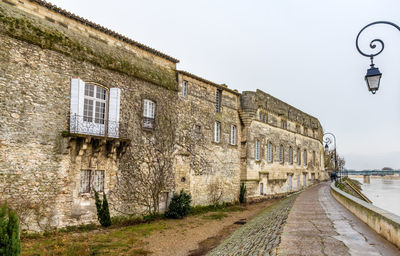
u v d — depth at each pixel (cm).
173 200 1972
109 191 1614
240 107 2853
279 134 3594
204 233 1594
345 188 4284
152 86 1925
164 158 1969
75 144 1462
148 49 1964
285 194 3594
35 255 1067
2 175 1230
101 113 1619
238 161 2794
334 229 980
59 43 1449
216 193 2459
